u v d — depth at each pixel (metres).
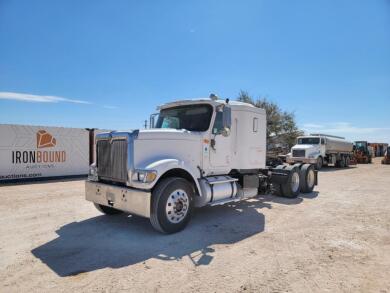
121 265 4.00
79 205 7.80
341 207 8.04
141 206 5.02
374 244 4.96
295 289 3.38
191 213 5.71
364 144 37.78
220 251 4.57
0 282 3.47
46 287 3.35
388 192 10.99
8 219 6.34
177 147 5.84
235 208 7.78
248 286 3.43
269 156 10.92
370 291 3.35
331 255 4.44
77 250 4.54
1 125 12.62
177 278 3.63
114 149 5.52
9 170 12.84
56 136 14.38
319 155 23.62
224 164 6.89
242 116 7.33
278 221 6.43
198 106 6.82
